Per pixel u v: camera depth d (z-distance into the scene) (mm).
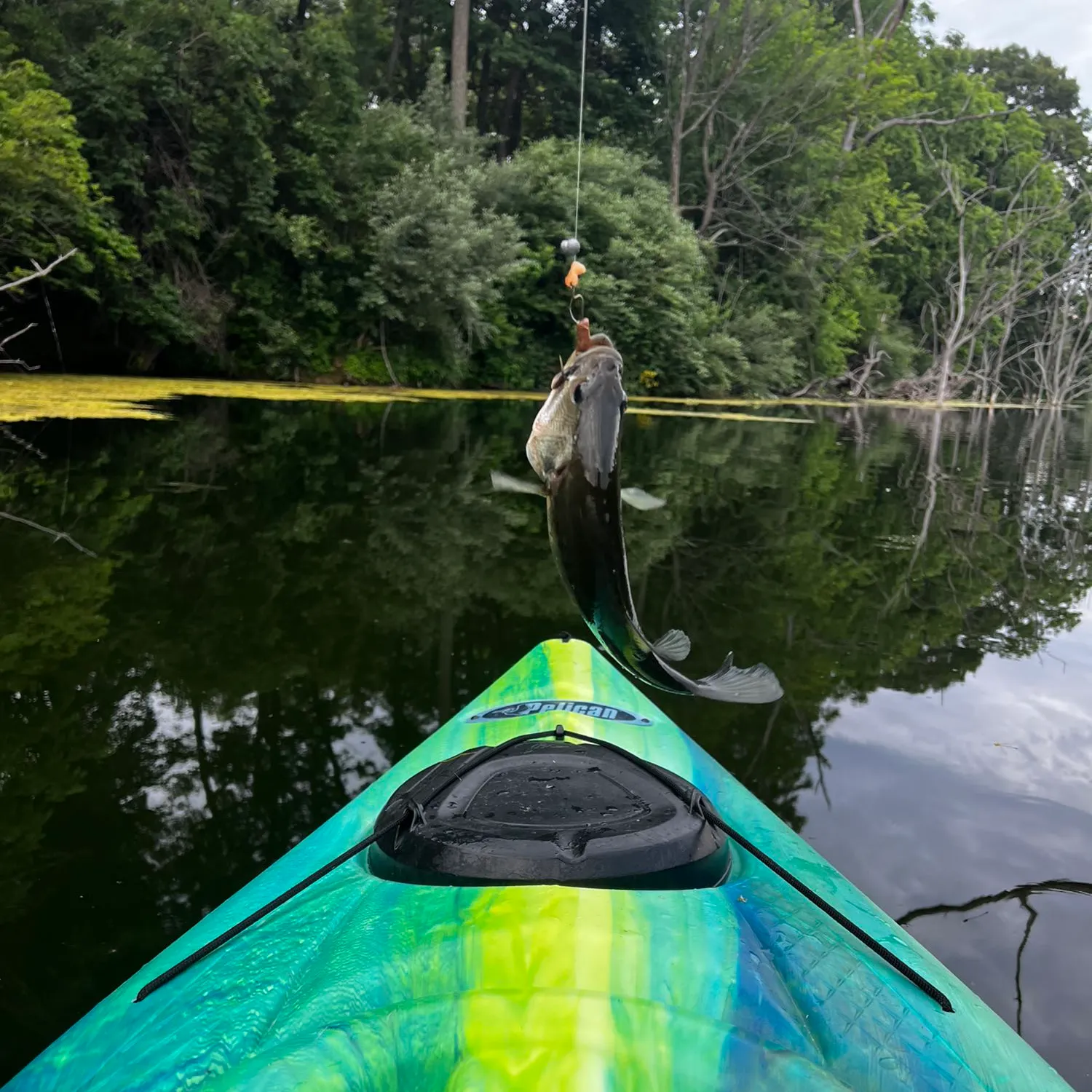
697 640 4414
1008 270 32156
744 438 12867
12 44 12328
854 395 28109
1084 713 3689
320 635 4059
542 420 1584
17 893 2289
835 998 1290
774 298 25156
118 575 4660
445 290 16328
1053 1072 1303
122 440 8688
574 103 24250
